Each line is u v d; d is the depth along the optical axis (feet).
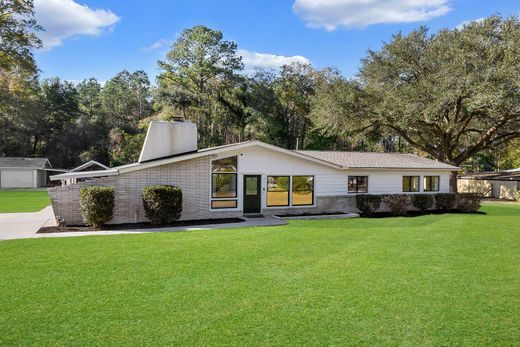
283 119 165.27
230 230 41.70
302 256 28.30
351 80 111.45
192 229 42.75
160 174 48.80
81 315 16.90
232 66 157.79
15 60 95.91
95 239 35.45
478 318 16.90
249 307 17.98
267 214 56.49
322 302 18.69
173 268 24.70
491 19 89.76
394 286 21.26
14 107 152.56
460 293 20.17
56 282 21.58
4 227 43.24
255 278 22.58
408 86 96.99
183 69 155.12
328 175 62.39
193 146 52.26
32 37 96.63
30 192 115.03
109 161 167.12
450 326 16.06
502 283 21.97
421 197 68.03
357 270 24.50
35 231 40.57
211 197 52.29
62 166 170.40
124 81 233.96
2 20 90.33
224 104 155.22
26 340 14.53
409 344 14.46
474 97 80.94
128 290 20.27
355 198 64.28
